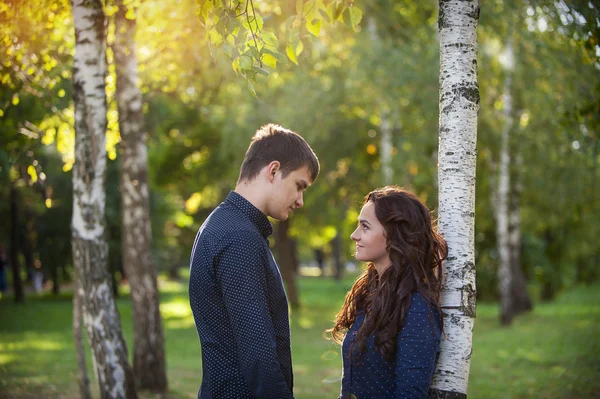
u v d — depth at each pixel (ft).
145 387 25.45
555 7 17.65
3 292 91.81
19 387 25.34
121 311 70.13
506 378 27.78
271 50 9.93
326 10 11.66
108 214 70.54
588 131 23.59
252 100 52.11
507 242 50.75
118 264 76.79
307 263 237.45
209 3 10.00
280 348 8.34
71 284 110.73
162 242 79.92
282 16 22.47
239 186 8.54
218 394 8.02
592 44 16.28
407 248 8.39
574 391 23.57
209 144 70.74
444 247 9.15
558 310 60.13
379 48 40.37
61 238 77.56
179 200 97.09
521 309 59.00
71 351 37.73
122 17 22.80
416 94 40.40
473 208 9.95
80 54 16.19
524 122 47.47
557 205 50.14
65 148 25.58
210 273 7.98
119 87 24.70
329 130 53.72
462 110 9.98
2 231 84.07
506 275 50.85
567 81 24.29
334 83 49.24
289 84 50.42
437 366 9.50
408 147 46.32
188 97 28.35
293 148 8.45
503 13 30.66
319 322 59.31
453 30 10.09
